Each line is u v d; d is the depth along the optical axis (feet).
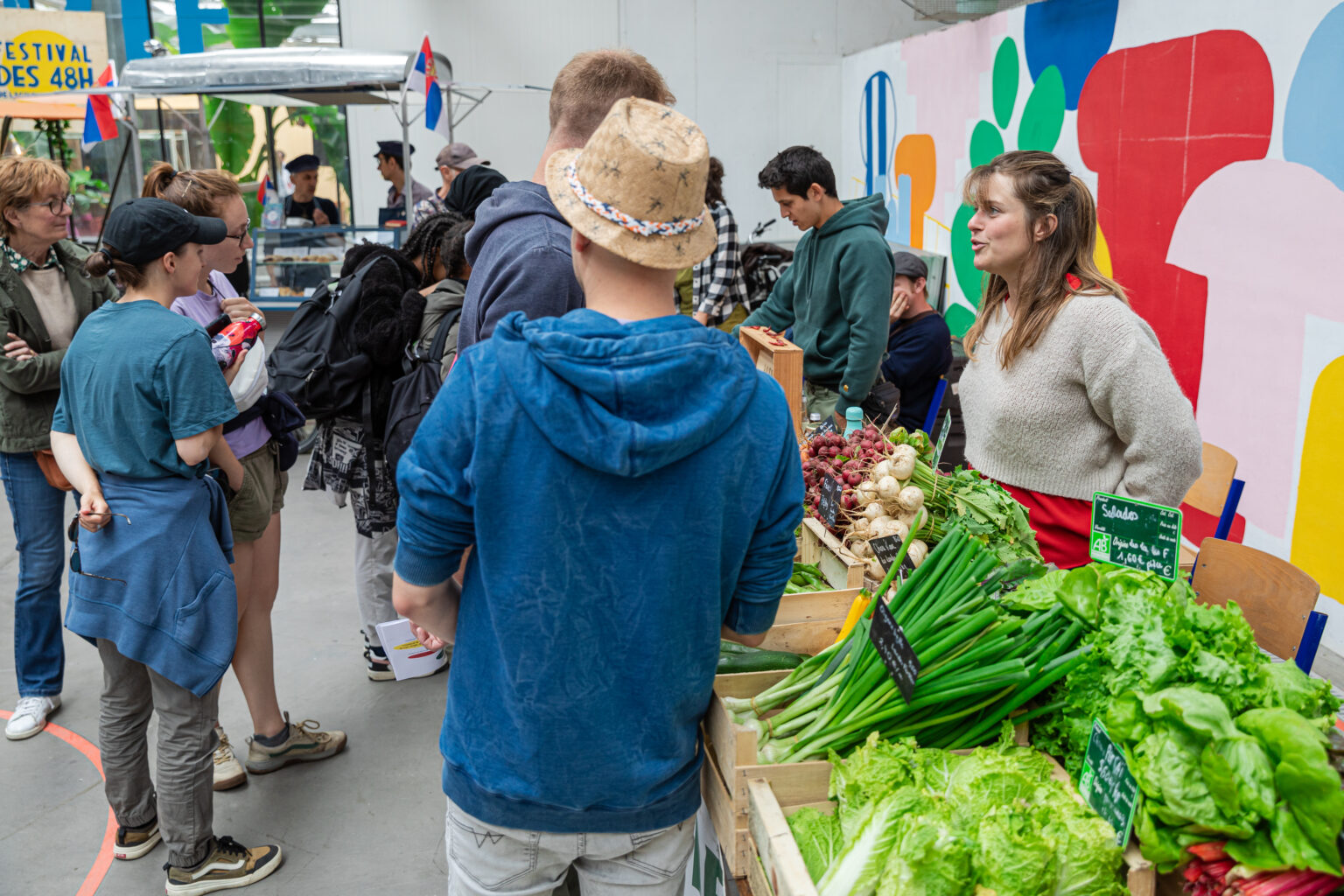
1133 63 15.17
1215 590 7.04
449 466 4.03
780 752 5.12
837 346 12.48
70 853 8.98
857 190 30.96
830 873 4.26
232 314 9.53
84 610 7.62
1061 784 4.58
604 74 6.28
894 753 4.83
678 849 4.78
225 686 11.85
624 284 4.14
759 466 4.20
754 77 32.19
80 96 23.86
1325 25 11.14
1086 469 7.00
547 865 4.69
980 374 7.52
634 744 4.32
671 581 4.08
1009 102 19.79
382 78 19.56
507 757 4.33
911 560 6.75
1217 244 13.37
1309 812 3.87
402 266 10.79
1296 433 12.02
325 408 10.25
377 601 11.77
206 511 7.81
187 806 8.13
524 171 32.86
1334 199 11.18
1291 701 4.36
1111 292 6.81
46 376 10.06
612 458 3.75
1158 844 4.16
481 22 31.63
